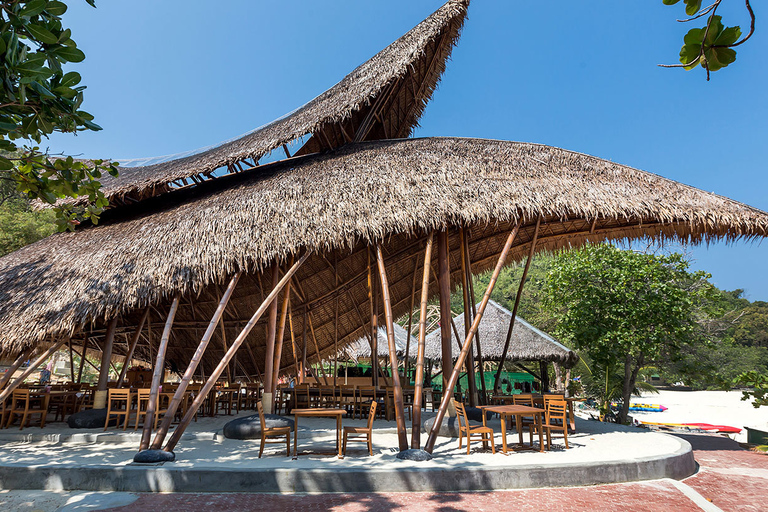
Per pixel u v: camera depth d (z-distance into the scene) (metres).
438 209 8.21
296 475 5.57
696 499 5.34
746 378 11.41
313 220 8.34
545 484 5.77
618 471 6.10
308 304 15.16
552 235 13.02
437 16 13.86
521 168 9.56
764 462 8.35
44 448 7.69
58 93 4.50
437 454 6.99
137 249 8.87
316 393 12.82
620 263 17.03
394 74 12.73
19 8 4.00
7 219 21.58
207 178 13.85
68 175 5.86
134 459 6.10
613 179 9.45
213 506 4.95
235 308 15.16
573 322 17.28
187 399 10.95
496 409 7.15
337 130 14.55
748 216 8.65
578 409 29.38
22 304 8.88
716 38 1.72
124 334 16.23
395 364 7.24
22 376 8.04
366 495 5.37
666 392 59.84
